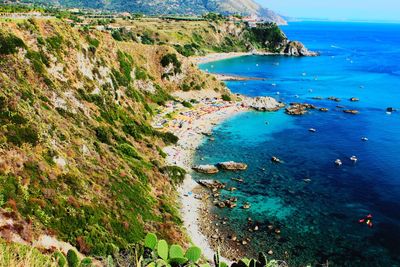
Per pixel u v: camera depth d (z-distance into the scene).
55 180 49.12
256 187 75.88
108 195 55.06
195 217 64.19
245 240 58.50
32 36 77.44
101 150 65.38
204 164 86.25
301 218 64.81
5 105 52.66
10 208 40.38
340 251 56.41
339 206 68.69
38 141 52.12
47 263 21.00
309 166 85.75
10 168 45.31
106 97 89.56
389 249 56.84
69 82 79.56
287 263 53.53
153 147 85.75
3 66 64.75
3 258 17.92
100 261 42.38
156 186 67.81
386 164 86.56
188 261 19.36
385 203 69.69
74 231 44.53
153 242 19.81
